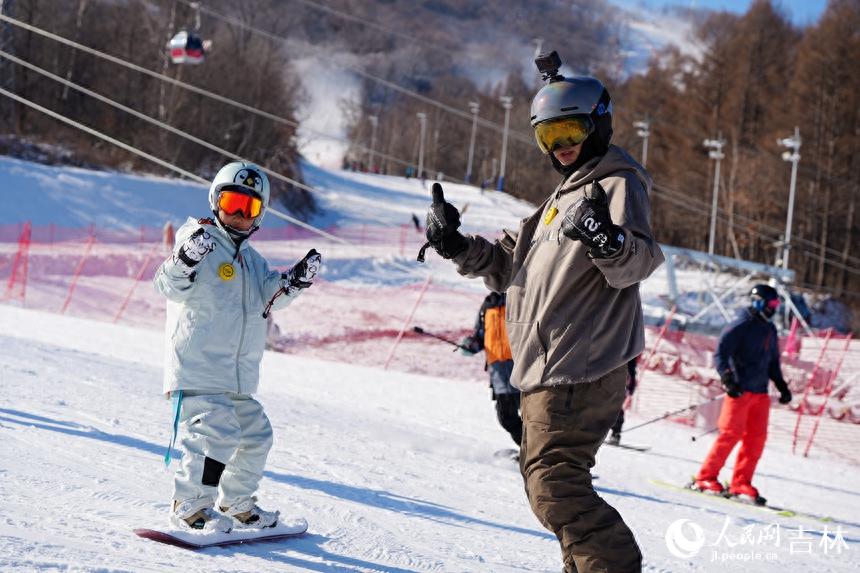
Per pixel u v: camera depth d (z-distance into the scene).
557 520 3.88
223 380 5.00
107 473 6.05
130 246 39.31
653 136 97.50
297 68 197.62
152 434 7.82
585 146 4.10
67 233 41.88
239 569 4.39
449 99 170.00
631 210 3.82
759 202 77.56
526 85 188.50
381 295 34.78
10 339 14.62
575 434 3.89
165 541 4.69
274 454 8.03
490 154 130.75
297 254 43.94
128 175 53.56
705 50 107.38
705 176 87.25
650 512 8.40
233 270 5.05
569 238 3.76
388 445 9.82
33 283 30.83
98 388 10.47
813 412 18.16
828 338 19.42
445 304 34.12
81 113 60.62
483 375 23.58
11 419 7.51
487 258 4.32
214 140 63.41
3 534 4.37
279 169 67.44
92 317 27.41
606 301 3.92
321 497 6.47
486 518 6.69
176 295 4.85
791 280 36.50
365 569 4.75
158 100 61.81
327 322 28.36
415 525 6.04
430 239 4.22
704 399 18.47
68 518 4.86
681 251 35.75
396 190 82.19
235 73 65.19
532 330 3.99
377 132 145.12
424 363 24.33
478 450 10.64
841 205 76.56
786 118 83.00
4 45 26.91
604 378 3.93
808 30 90.81
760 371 10.27
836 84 80.44
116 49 62.53
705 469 10.41
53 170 47.44
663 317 30.80
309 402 13.04
